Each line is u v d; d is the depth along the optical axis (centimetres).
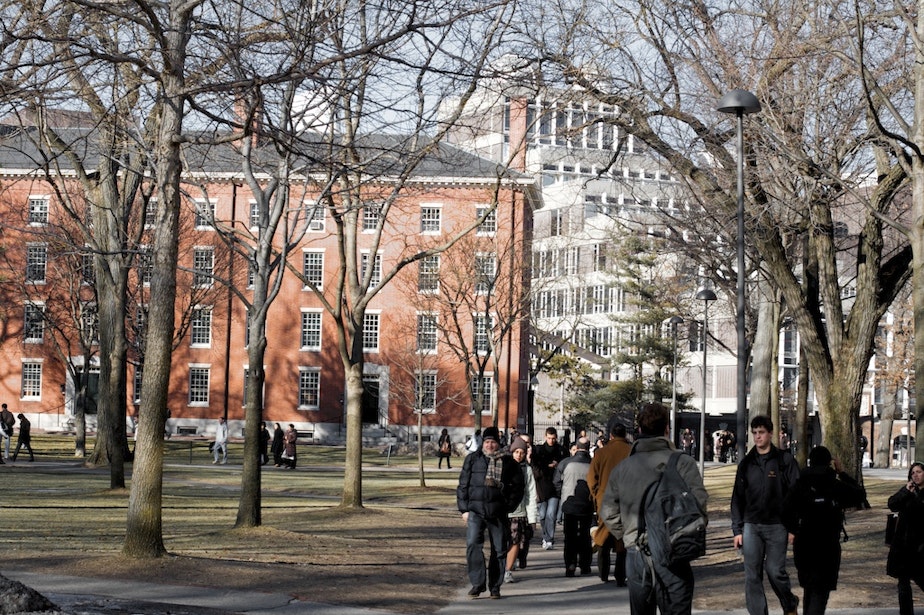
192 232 7281
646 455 982
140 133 2292
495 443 1619
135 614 1238
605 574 1819
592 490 1474
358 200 2595
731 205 2477
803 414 3603
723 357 10312
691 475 970
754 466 1255
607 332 9756
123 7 1544
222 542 2081
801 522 1259
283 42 1720
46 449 6356
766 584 1733
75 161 3428
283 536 2234
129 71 2002
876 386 8962
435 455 7500
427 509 3338
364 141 2545
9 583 1144
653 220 6066
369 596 1521
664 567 956
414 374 7175
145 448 1662
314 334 8438
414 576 1789
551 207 8094
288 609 1366
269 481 4488
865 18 2298
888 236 3438
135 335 6631
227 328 7856
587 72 2359
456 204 6925
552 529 2464
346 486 2992
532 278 6094
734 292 4062
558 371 8288
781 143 2259
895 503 1343
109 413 3369
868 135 2495
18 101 1527
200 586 1497
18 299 7662
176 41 1608
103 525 2380
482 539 1606
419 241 5956
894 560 1338
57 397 8419
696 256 3475
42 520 2467
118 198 3616
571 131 2519
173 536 2189
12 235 5931
